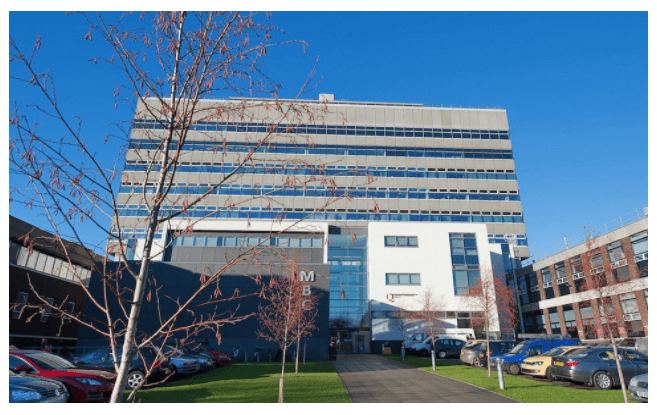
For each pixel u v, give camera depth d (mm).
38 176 3186
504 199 57844
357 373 17125
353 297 37500
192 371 14430
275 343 25484
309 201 51531
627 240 31328
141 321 25328
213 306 26062
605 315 13977
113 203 3506
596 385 11797
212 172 50125
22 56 3182
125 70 3561
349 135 58625
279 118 3877
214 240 34125
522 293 45156
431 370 18000
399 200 56062
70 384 8789
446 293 36844
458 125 61969
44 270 24688
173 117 3613
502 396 10547
